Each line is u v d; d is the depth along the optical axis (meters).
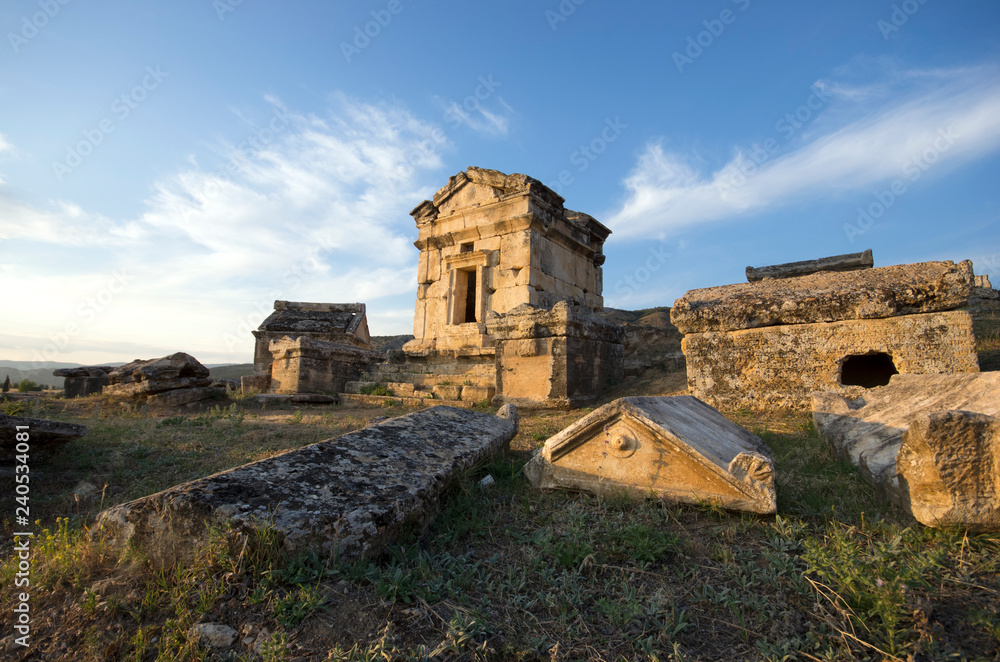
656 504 3.24
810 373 7.48
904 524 2.78
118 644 1.96
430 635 1.99
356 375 14.79
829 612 2.04
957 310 6.68
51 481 4.47
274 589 2.21
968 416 2.59
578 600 2.24
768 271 13.91
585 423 3.59
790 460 4.41
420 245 15.96
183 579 2.28
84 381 15.70
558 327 9.78
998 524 2.48
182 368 10.98
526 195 13.77
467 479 3.83
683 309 8.49
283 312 22.34
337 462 3.15
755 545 2.71
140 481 4.48
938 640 1.83
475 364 13.06
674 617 2.09
